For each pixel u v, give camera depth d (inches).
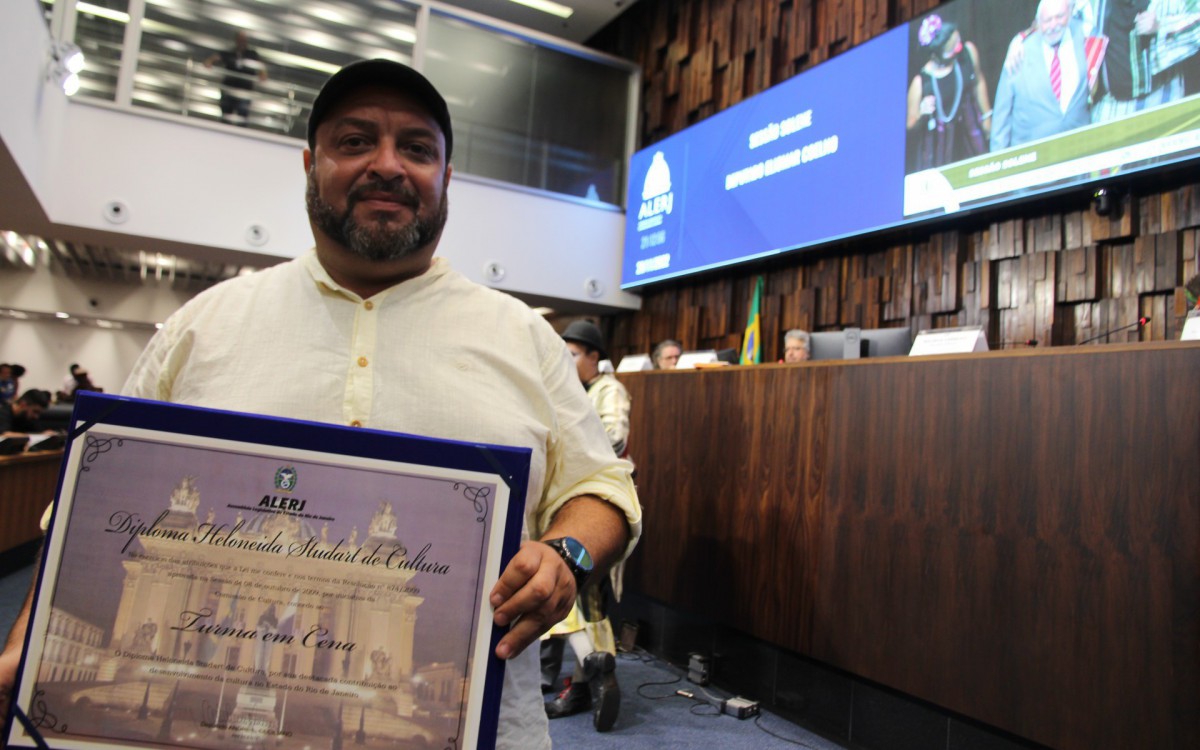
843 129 196.1
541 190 275.1
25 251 399.2
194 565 25.9
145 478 26.1
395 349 33.0
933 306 181.0
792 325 219.6
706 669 120.4
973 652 82.4
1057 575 76.1
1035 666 76.8
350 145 33.5
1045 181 151.9
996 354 84.5
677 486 129.8
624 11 307.0
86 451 26.0
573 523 33.0
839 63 199.0
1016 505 80.5
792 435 108.9
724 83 255.9
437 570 26.7
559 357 37.5
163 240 222.5
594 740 98.3
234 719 25.1
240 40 239.9
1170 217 141.4
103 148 215.8
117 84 221.5
